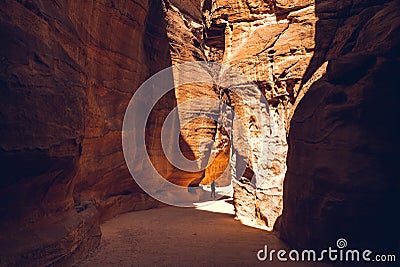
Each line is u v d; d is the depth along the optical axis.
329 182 6.04
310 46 10.02
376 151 5.55
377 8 8.18
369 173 5.52
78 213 7.06
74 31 6.86
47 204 5.43
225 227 10.06
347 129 6.02
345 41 8.62
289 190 7.80
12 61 4.35
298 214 7.07
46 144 4.78
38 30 5.11
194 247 7.43
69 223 5.95
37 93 4.66
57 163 5.18
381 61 5.66
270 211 10.05
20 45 4.53
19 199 4.63
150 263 6.08
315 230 6.25
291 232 7.45
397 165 5.35
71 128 5.55
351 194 5.59
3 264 4.06
